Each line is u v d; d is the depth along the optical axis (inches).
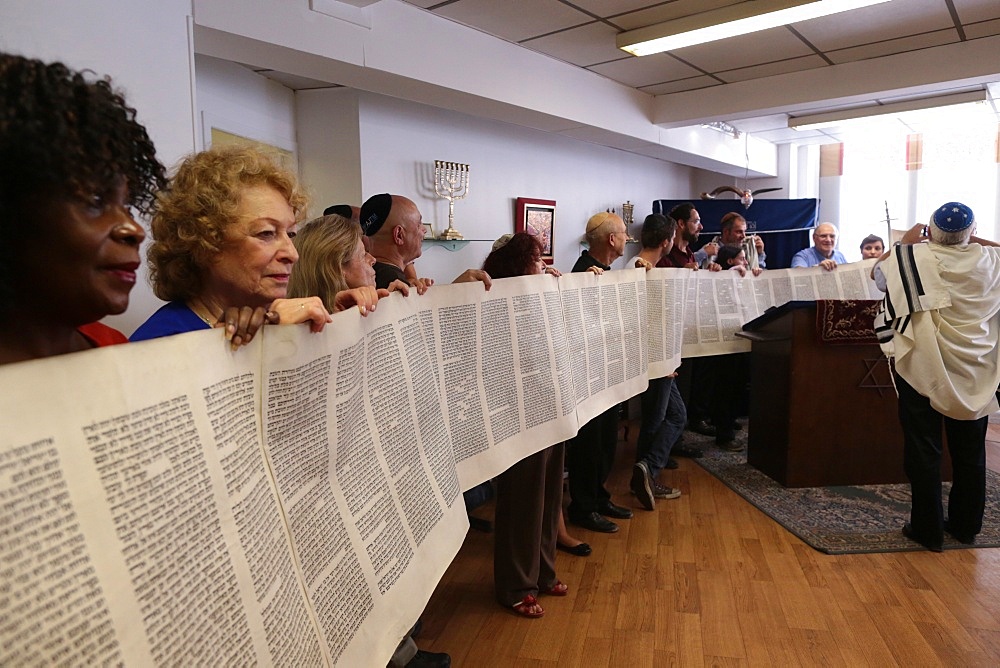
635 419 207.2
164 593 21.3
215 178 37.4
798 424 144.3
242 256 37.7
